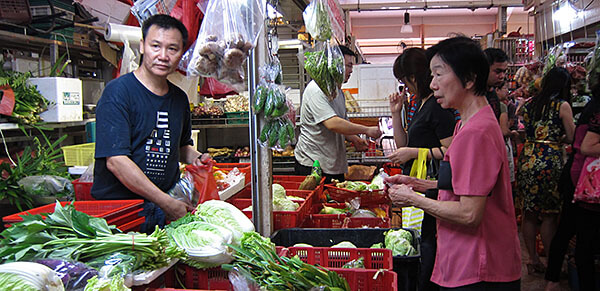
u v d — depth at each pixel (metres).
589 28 5.13
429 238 2.45
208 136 6.08
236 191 2.78
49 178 3.25
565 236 3.22
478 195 1.62
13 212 3.32
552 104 3.69
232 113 5.18
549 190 3.75
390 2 10.85
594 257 3.06
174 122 2.13
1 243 1.37
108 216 1.61
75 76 4.70
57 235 1.43
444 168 1.79
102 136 1.92
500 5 10.08
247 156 5.54
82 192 2.53
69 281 1.29
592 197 2.84
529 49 7.52
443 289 1.81
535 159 3.80
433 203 1.73
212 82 3.47
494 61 3.39
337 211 3.07
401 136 3.13
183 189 2.09
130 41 3.58
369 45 16.94
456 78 1.68
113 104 1.93
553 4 5.79
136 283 1.40
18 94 3.54
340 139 3.73
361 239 2.35
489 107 1.72
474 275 1.70
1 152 4.02
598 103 2.94
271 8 2.20
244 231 1.70
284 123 2.12
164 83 2.10
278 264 1.52
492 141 1.64
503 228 1.71
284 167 5.05
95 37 4.66
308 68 2.25
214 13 1.91
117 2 5.35
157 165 2.08
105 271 1.33
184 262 1.59
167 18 1.97
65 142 4.77
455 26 14.62
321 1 2.17
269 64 2.14
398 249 2.16
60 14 4.15
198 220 1.73
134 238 1.42
